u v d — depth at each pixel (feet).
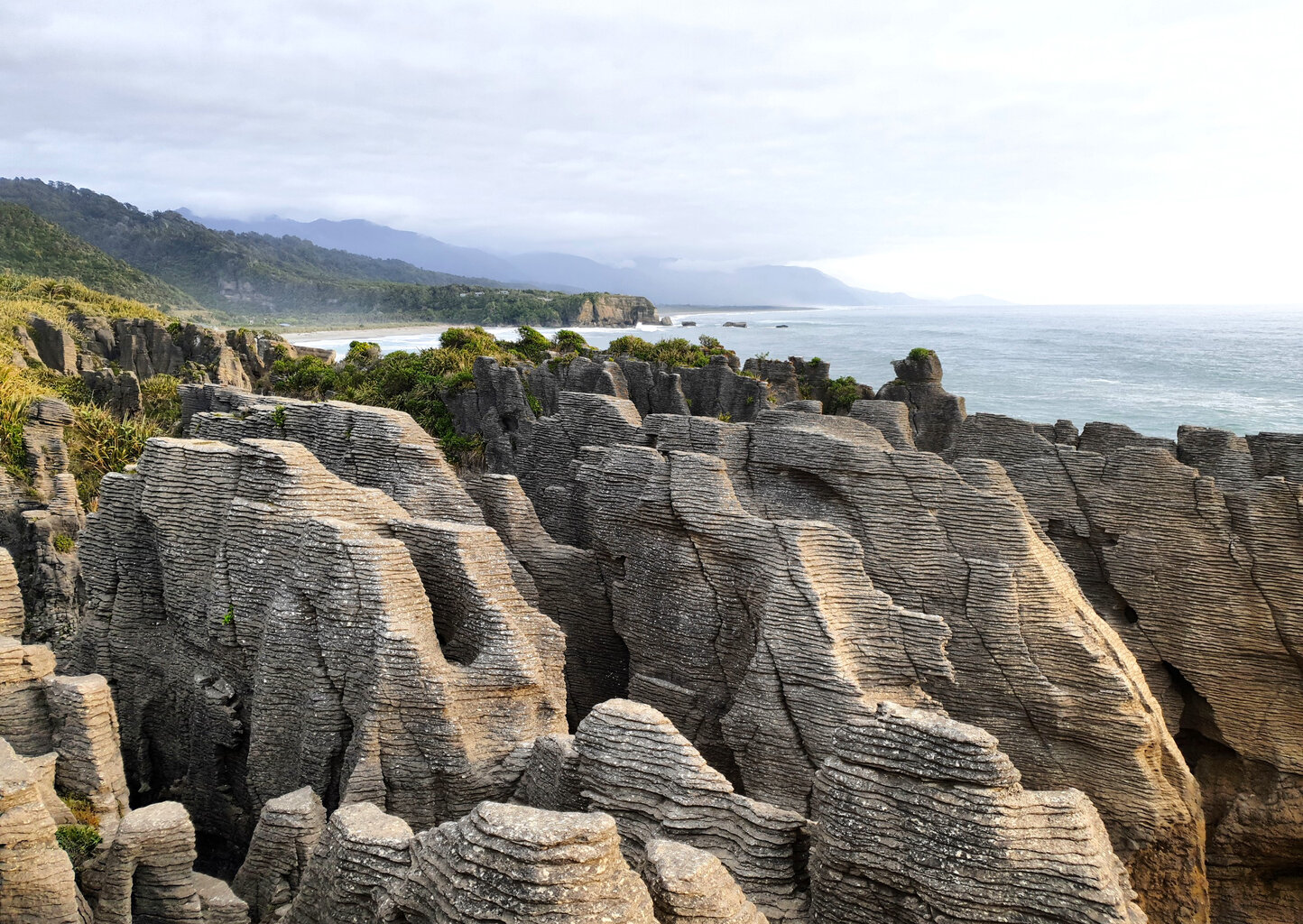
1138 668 84.28
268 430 93.97
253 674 69.97
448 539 66.23
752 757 68.33
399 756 59.77
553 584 89.51
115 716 61.46
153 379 246.68
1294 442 107.24
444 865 38.88
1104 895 40.22
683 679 79.61
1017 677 77.87
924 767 44.37
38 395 174.70
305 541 63.87
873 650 68.95
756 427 92.94
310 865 48.42
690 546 79.05
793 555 70.23
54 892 46.57
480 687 61.16
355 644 61.11
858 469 84.99
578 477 90.07
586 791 52.54
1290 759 88.94
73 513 125.08
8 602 68.59
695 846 47.98
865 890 45.06
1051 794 43.73
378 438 87.56
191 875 55.06
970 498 81.71
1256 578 91.04
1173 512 94.79
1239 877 91.40
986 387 445.78
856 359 615.57
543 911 35.42
